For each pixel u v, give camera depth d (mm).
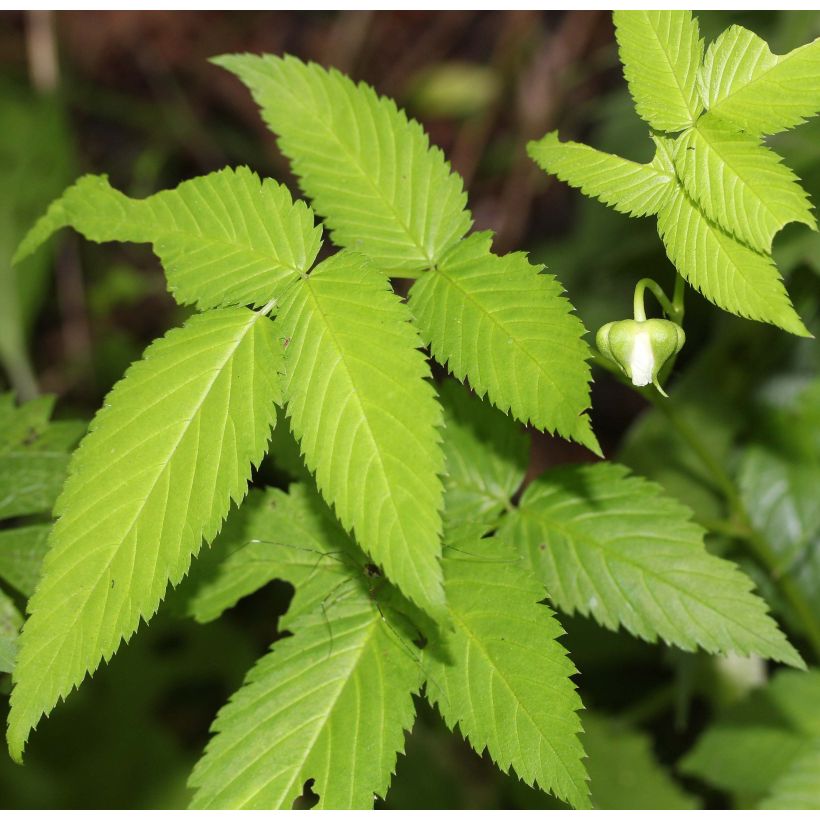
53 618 281
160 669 429
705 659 388
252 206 299
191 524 282
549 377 287
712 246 290
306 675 300
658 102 295
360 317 287
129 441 285
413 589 273
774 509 389
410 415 280
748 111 292
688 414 398
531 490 325
